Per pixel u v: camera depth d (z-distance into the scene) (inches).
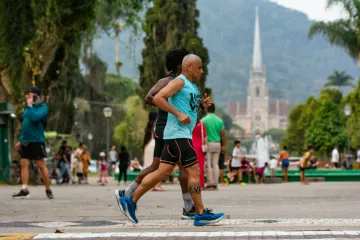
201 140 858.1
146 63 2699.3
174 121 396.8
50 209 569.9
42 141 738.2
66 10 1416.1
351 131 4116.6
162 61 2689.5
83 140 3661.4
